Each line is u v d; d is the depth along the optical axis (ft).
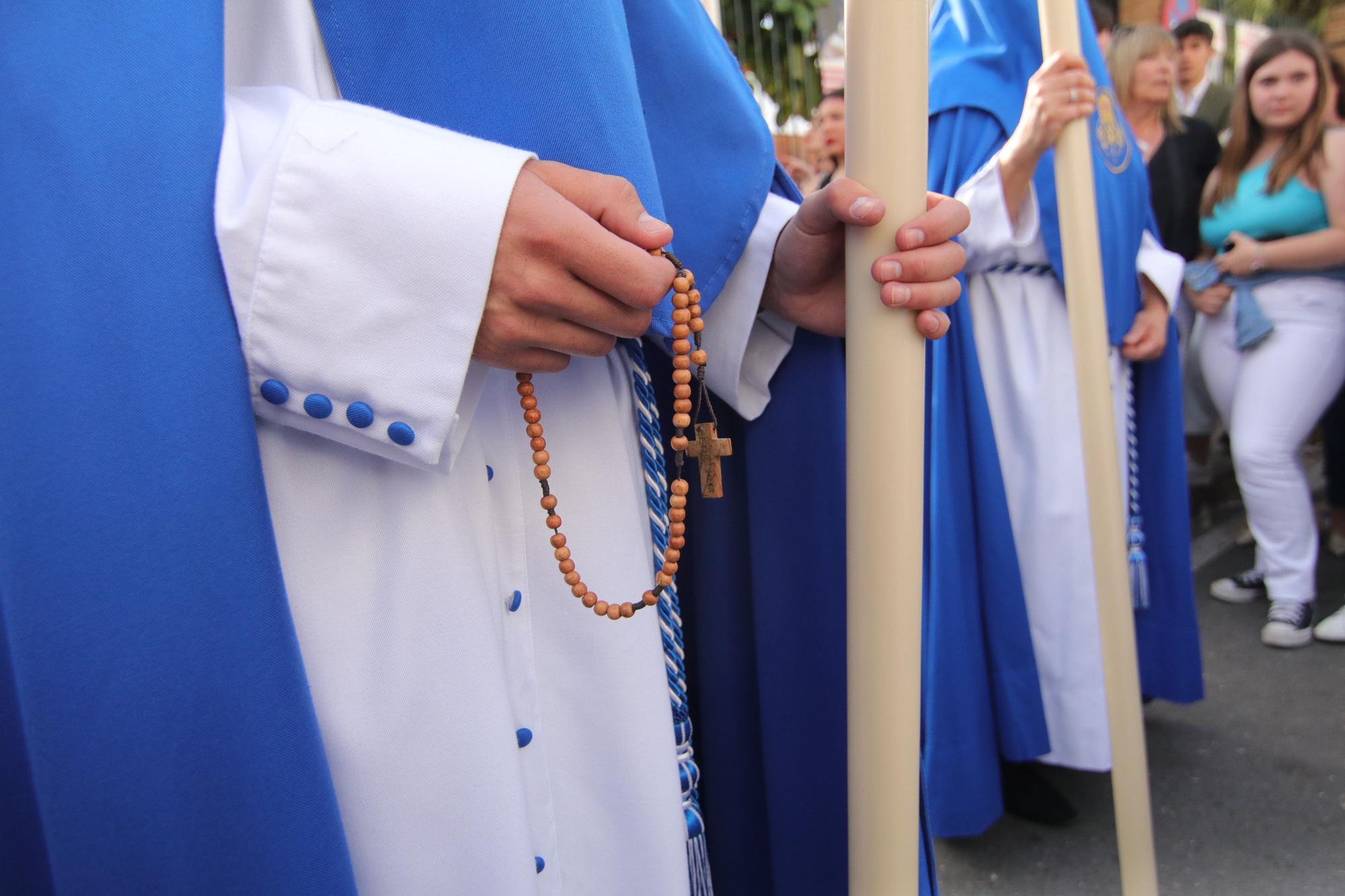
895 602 2.54
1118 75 10.72
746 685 3.74
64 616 1.99
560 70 2.51
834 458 3.47
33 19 2.05
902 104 2.44
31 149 1.99
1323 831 6.79
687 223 3.12
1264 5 16.79
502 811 2.44
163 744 2.08
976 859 6.84
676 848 2.85
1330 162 9.63
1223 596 11.45
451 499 2.43
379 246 2.16
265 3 2.60
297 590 2.36
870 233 2.49
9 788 2.10
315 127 2.20
